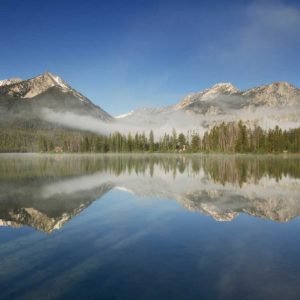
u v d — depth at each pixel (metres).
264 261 13.26
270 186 35.72
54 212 22.77
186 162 88.44
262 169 60.19
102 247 15.06
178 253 14.23
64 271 12.24
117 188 34.78
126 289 10.76
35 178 45.22
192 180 42.09
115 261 13.26
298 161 89.25
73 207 24.55
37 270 12.34
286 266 12.71
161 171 57.47
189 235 17.06
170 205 25.27
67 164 81.31
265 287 10.92
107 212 22.72
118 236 16.88
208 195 30.00
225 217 21.12
